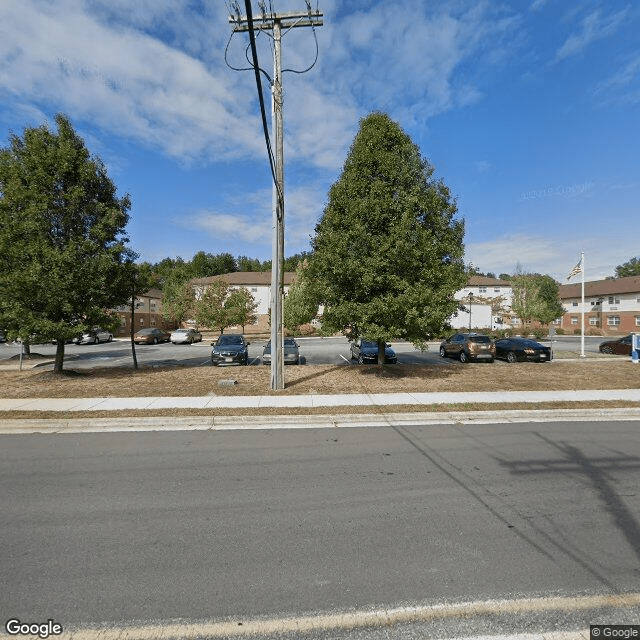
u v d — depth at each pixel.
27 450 6.95
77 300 12.42
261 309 55.22
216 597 3.13
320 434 7.93
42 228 12.16
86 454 6.72
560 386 12.42
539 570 3.44
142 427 8.52
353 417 9.06
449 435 7.80
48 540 3.98
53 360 22.53
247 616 2.93
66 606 3.04
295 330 39.25
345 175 13.05
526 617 2.90
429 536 4.02
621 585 3.24
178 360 22.58
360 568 3.49
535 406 9.79
